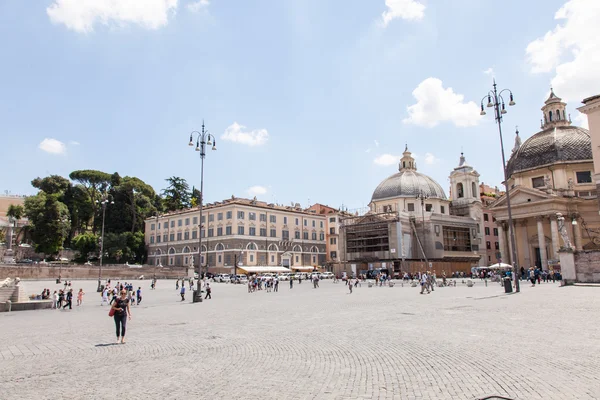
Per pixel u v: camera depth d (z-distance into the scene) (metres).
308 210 111.31
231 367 9.77
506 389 7.52
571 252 35.28
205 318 20.47
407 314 19.31
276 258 94.69
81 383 8.66
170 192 121.25
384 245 75.50
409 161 89.94
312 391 7.74
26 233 101.06
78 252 102.44
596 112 39.97
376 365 9.66
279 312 22.42
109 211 108.81
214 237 92.38
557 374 8.34
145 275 81.94
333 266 89.50
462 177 90.50
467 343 11.77
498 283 49.25
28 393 8.02
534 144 64.38
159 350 12.08
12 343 14.38
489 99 33.78
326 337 13.66
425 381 8.23
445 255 76.25
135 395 7.75
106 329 17.42
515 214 60.25
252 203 94.94
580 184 59.06
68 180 111.50
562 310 18.17
